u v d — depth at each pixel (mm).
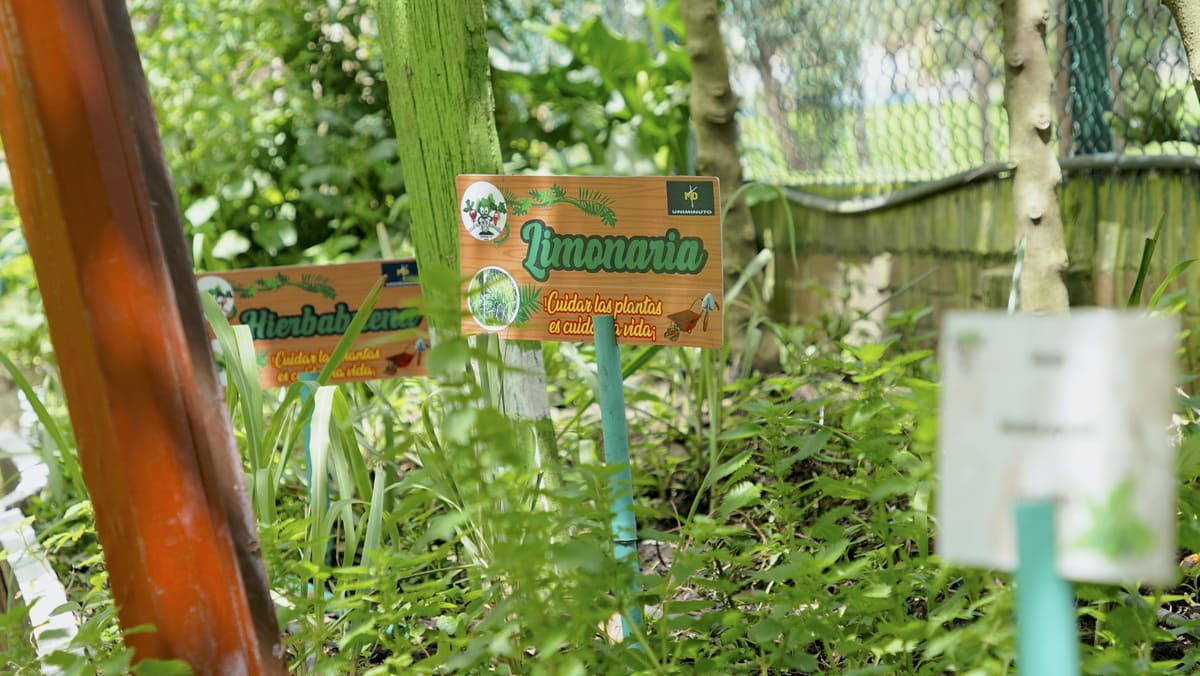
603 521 1711
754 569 2438
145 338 1559
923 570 1932
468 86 2377
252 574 1713
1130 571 1125
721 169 4566
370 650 2275
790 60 4762
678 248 2096
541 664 1555
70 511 2396
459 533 2248
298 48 5543
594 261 2156
